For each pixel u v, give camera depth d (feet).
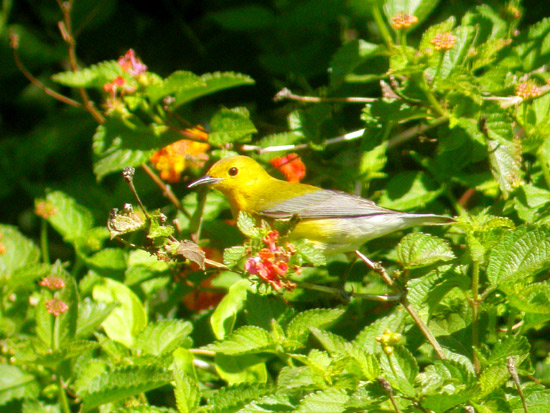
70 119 46.52
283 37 38.75
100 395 26.32
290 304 33.27
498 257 25.88
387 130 32.81
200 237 37.32
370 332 26.30
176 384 25.91
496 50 33.30
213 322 30.17
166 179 39.45
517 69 35.37
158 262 36.19
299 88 41.60
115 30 45.27
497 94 34.37
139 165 37.04
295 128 36.11
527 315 25.94
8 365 29.63
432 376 23.43
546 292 25.22
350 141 38.04
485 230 26.14
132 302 32.09
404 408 22.75
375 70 34.35
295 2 37.11
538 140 32.22
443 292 26.53
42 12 45.65
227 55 43.75
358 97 37.60
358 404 22.34
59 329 29.17
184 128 37.76
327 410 23.04
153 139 35.63
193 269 36.32
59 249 44.78
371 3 33.37
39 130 46.75
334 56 33.09
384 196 34.14
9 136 48.01
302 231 33.45
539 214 31.01
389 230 32.12
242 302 30.60
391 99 33.01
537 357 34.65
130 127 35.55
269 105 43.34
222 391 25.91
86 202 42.57
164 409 26.35
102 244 38.96
